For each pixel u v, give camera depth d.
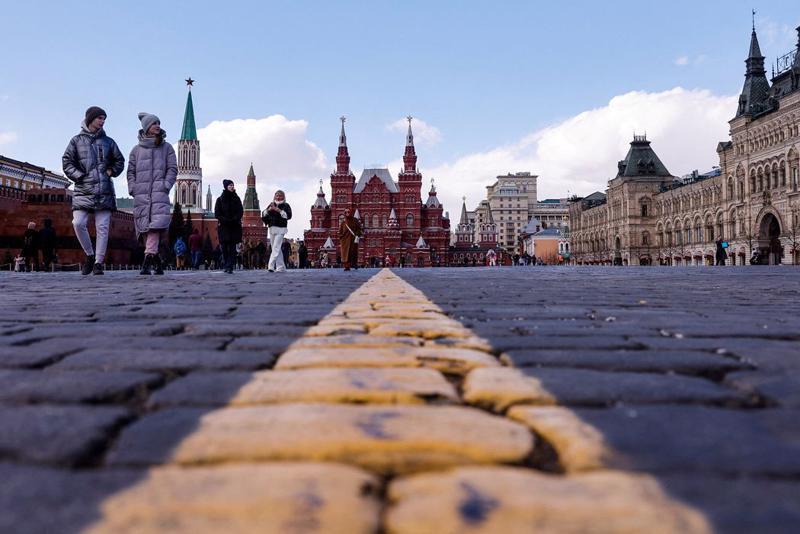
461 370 2.55
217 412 1.80
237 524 1.08
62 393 2.08
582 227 118.06
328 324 4.18
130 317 4.79
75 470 1.35
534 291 8.44
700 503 1.16
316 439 1.52
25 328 4.01
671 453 1.43
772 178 59.41
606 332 3.76
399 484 1.28
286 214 19.02
